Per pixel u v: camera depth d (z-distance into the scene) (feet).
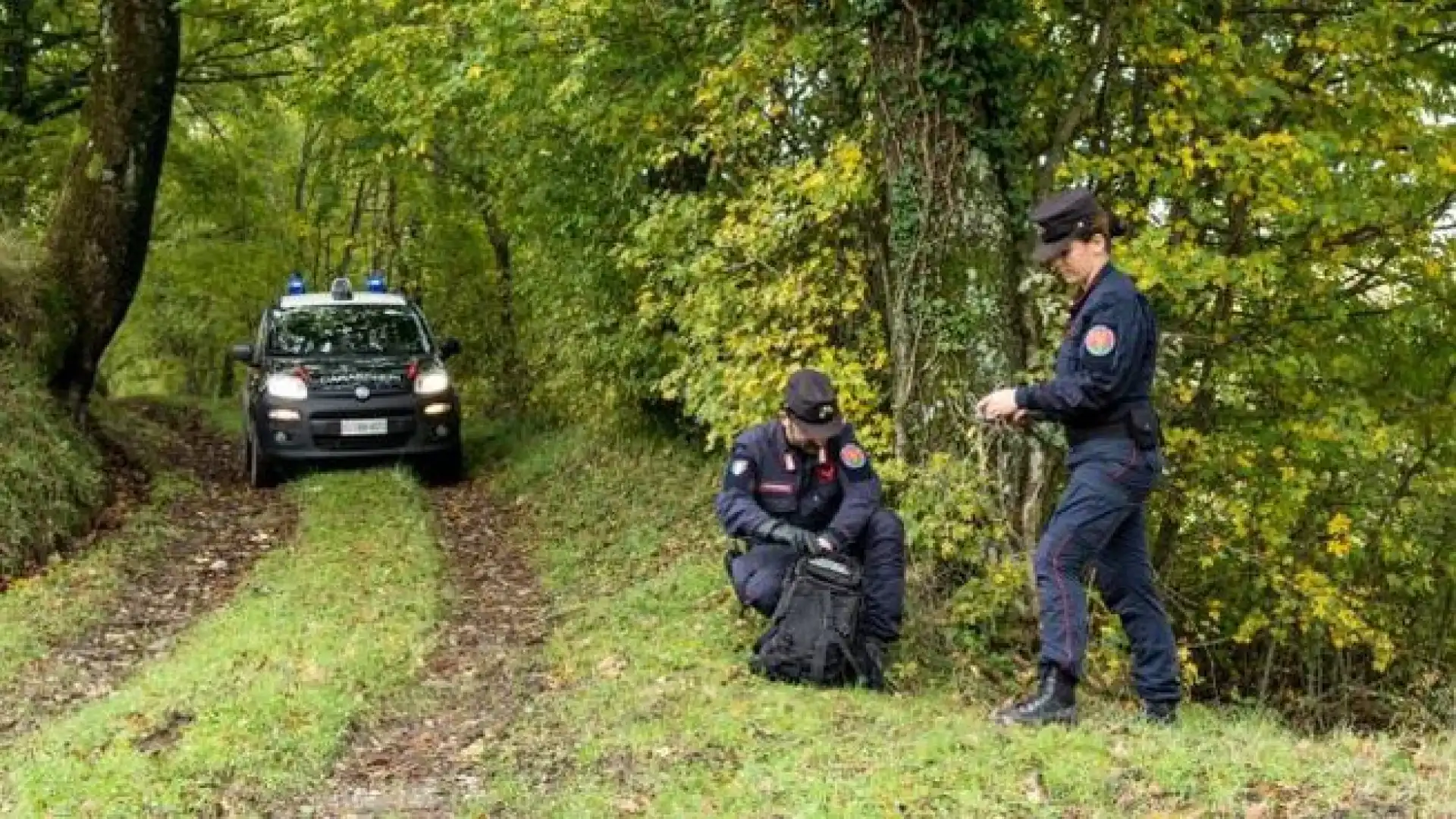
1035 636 22.26
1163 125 25.95
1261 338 29.14
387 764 17.72
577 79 29.96
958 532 21.66
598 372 41.81
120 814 15.03
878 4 23.02
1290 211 24.88
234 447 55.36
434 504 41.16
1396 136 27.20
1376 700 32.89
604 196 38.22
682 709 17.95
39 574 30.45
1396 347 31.09
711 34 28.76
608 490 38.29
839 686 19.38
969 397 22.57
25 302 38.96
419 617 25.58
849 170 23.24
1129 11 25.62
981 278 22.75
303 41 49.80
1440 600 34.53
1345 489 31.32
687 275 28.76
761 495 20.53
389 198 74.13
